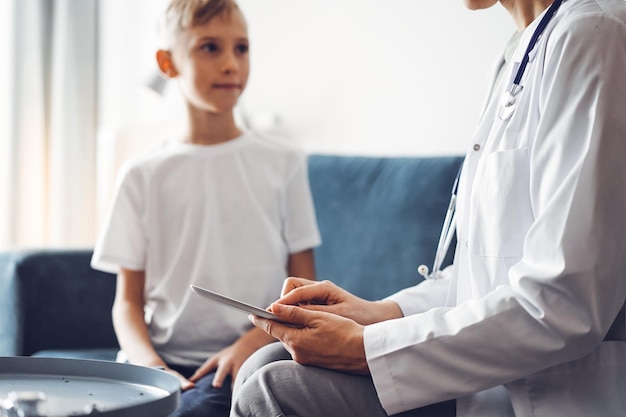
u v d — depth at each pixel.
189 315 1.84
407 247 2.00
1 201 3.07
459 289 1.27
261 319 1.20
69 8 3.15
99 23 3.24
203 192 1.91
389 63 2.50
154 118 3.21
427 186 2.00
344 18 2.63
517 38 1.36
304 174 2.00
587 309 1.03
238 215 1.91
